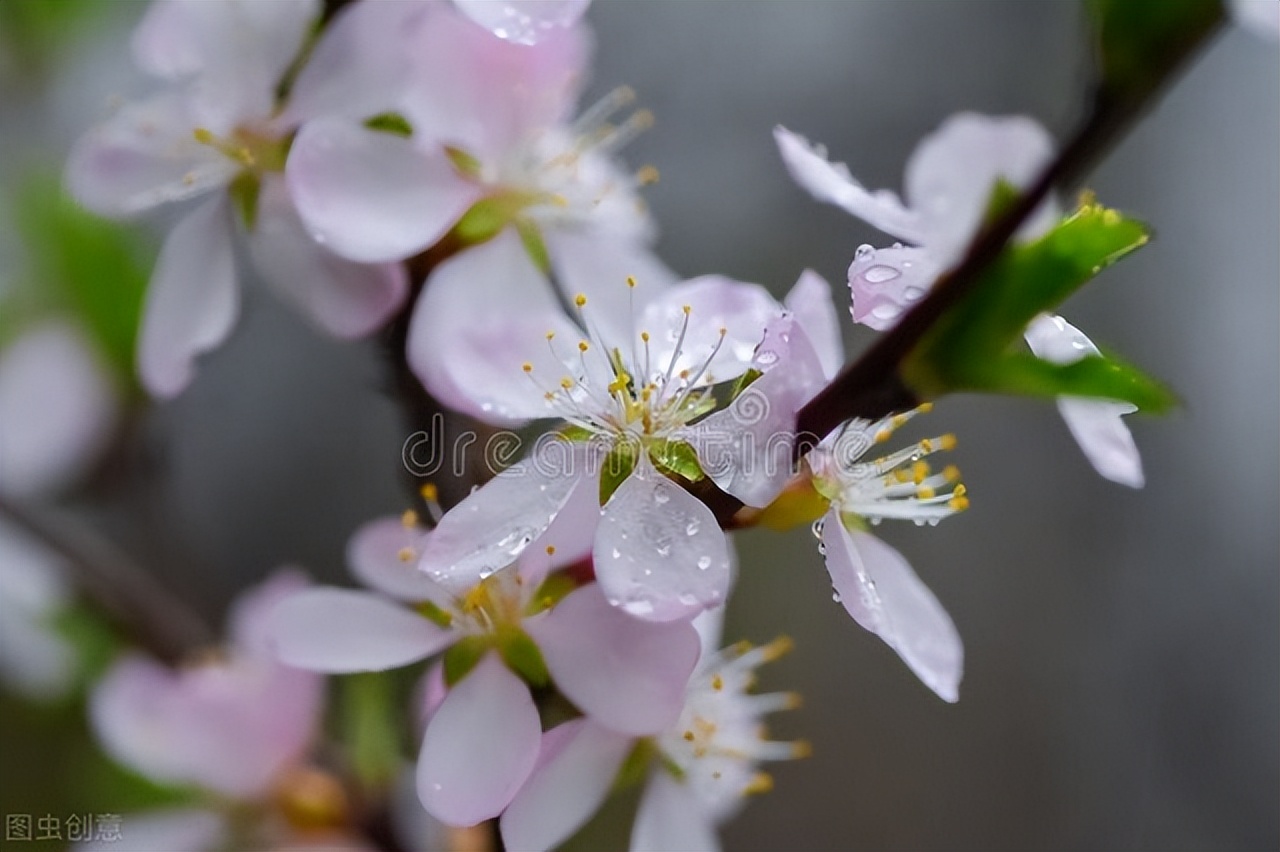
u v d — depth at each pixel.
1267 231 0.45
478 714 0.21
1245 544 0.45
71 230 0.29
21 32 0.33
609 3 0.44
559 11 0.21
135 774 0.27
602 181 0.24
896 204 0.22
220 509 0.44
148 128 0.24
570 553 0.21
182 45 0.23
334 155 0.22
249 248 0.23
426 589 0.21
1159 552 0.46
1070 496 0.46
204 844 0.27
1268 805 0.44
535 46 0.23
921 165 0.23
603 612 0.21
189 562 0.31
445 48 0.22
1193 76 0.46
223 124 0.23
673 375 0.21
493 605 0.21
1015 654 0.45
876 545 0.21
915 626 0.21
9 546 0.28
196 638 0.28
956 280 0.20
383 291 0.22
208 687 0.27
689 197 0.44
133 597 0.28
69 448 0.30
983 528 0.45
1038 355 0.20
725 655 0.24
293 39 0.23
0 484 0.29
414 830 0.26
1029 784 0.44
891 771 0.44
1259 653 0.45
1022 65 0.45
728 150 0.45
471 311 0.22
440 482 0.22
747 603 0.43
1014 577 0.45
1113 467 0.21
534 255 0.23
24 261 0.29
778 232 0.44
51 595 0.28
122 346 0.29
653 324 0.21
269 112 0.23
